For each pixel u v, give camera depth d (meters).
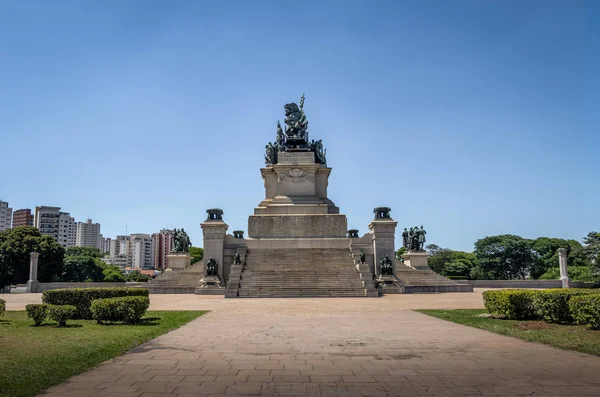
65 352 15.50
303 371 13.10
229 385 11.59
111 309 23.39
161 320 25.11
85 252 145.62
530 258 115.06
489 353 15.55
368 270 49.22
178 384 11.67
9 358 14.52
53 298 26.19
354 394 10.84
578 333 19.25
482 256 118.12
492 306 25.53
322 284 46.72
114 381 11.96
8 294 58.66
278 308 32.66
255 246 59.25
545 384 11.59
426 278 58.53
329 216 62.00
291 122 72.06
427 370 13.19
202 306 34.81
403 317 26.30
